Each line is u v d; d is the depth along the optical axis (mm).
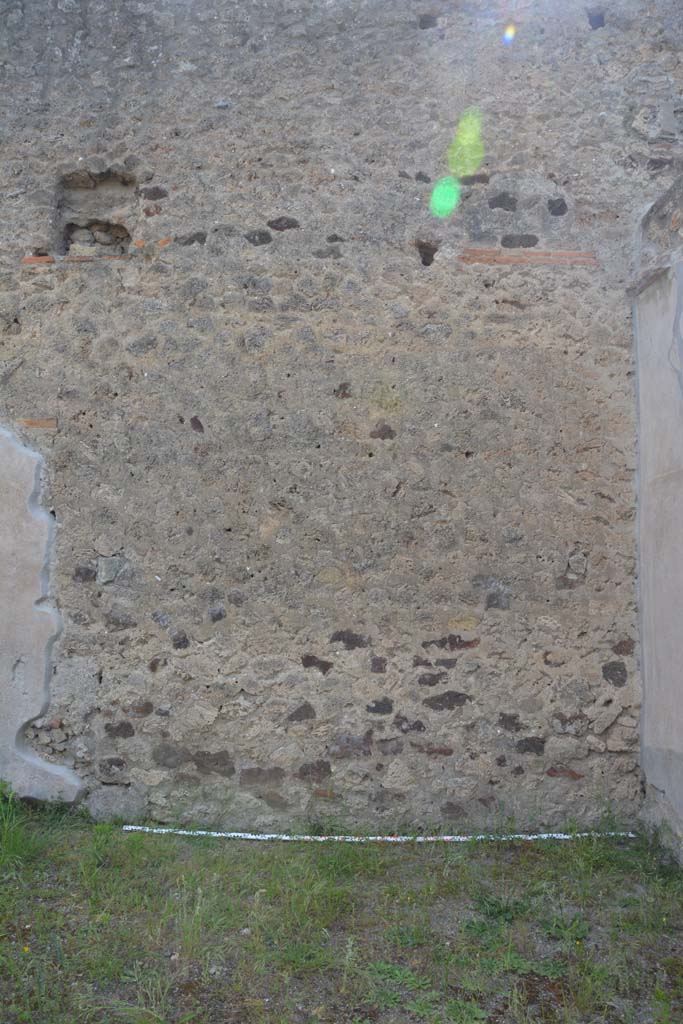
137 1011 2752
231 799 4512
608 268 4785
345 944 3260
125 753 4559
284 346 4703
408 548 4625
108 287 4758
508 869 3990
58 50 4883
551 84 4875
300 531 4625
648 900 3615
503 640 4594
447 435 4676
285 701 4559
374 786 4523
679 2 4902
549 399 4703
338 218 4777
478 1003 2896
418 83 4855
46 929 3270
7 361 4730
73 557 4641
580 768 4555
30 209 4812
